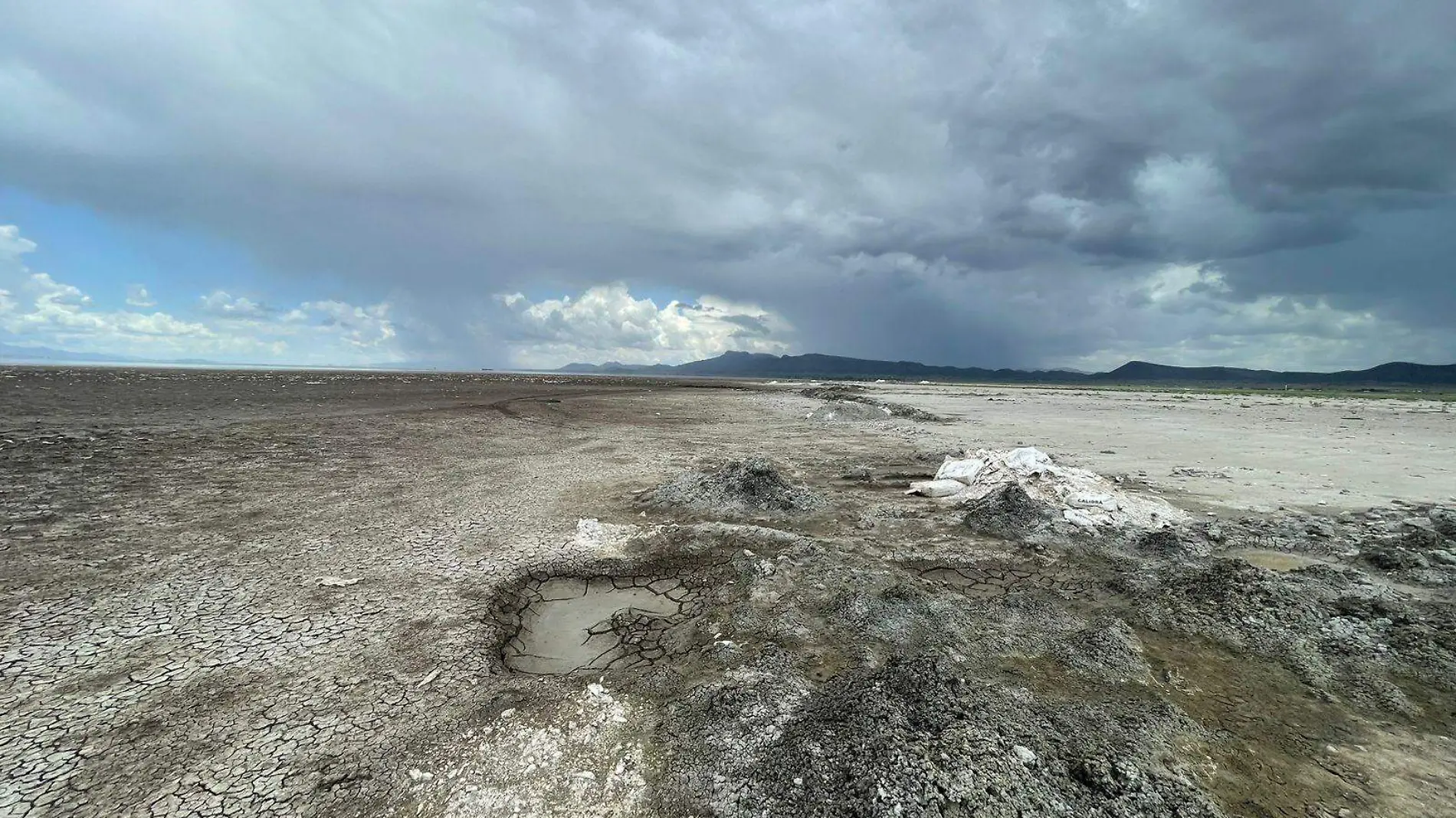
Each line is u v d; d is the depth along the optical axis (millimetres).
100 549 7488
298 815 3389
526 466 14086
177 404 25688
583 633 5984
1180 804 3352
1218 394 60281
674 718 4270
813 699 4359
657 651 5605
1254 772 3785
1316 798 3568
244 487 11031
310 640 5418
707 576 7363
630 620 6297
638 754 3938
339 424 20703
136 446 14711
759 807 3375
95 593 6238
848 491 11984
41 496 9719
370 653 5195
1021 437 20609
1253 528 8922
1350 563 7586
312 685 4684
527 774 3730
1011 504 9398
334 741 4008
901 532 9148
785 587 6641
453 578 6984
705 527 8852
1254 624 5555
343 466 13352
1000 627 5707
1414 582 6801
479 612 6105
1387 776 3768
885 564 7598
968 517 9539
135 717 4223
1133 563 7684
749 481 10594
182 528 8492
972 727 3779
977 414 30203
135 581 6570
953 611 5879
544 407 31531
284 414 23250
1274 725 4289
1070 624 5832
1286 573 6871
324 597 6344
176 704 4391
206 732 4078
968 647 5273
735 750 3812
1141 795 3385
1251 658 5203
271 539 8141
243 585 6578
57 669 4801
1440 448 17266
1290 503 10680
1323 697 4645
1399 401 45219
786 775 3533
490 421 23828
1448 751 4004
